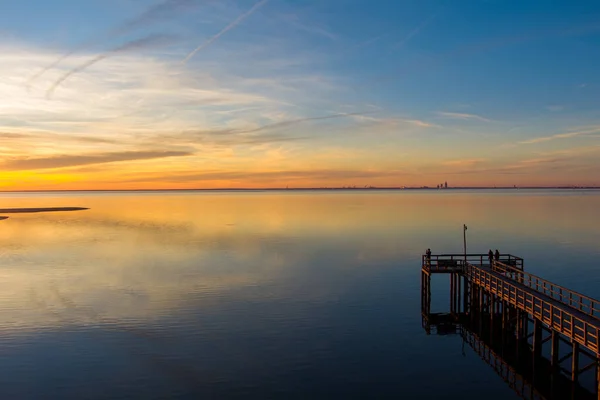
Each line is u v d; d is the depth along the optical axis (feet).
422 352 97.35
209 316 118.93
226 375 85.92
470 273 116.37
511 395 79.51
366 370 88.53
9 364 90.22
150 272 171.73
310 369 88.79
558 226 320.29
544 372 88.58
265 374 86.48
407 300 135.64
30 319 116.26
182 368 88.79
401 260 194.70
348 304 130.52
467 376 86.33
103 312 122.11
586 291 143.02
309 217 418.31
